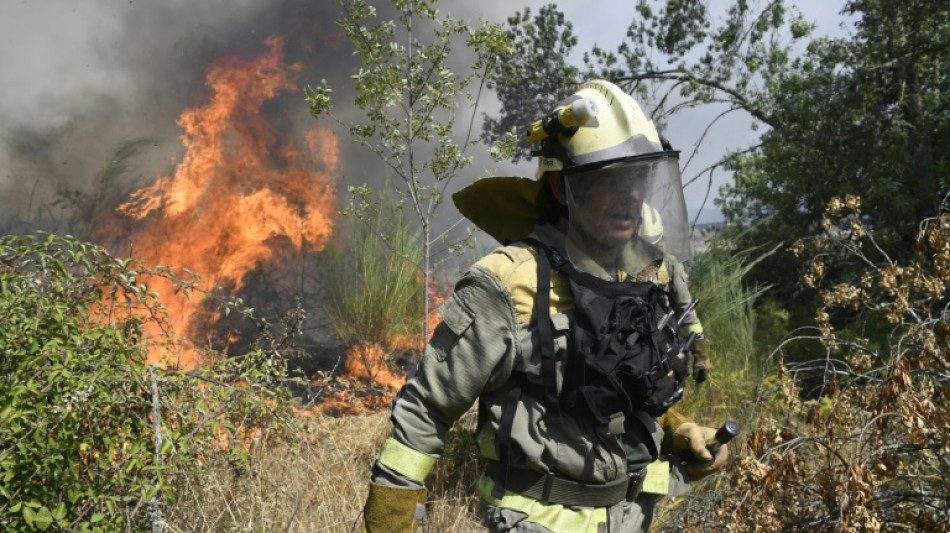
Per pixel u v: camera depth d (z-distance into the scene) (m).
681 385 1.98
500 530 1.95
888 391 2.81
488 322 1.89
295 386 7.10
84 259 2.84
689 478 2.24
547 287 1.90
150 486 2.44
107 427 2.67
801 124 8.56
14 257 2.78
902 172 7.76
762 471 2.86
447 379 1.91
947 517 2.92
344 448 4.46
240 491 3.08
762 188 8.75
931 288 3.29
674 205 2.02
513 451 1.95
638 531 2.08
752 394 5.57
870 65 8.36
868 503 2.83
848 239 4.18
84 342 2.70
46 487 2.47
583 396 1.87
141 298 2.96
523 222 2.19
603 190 1.93
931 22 8.09
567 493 1.95
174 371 3.05
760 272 8.70
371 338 7.90
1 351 2.50
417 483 1.95
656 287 1.97
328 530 3.31
